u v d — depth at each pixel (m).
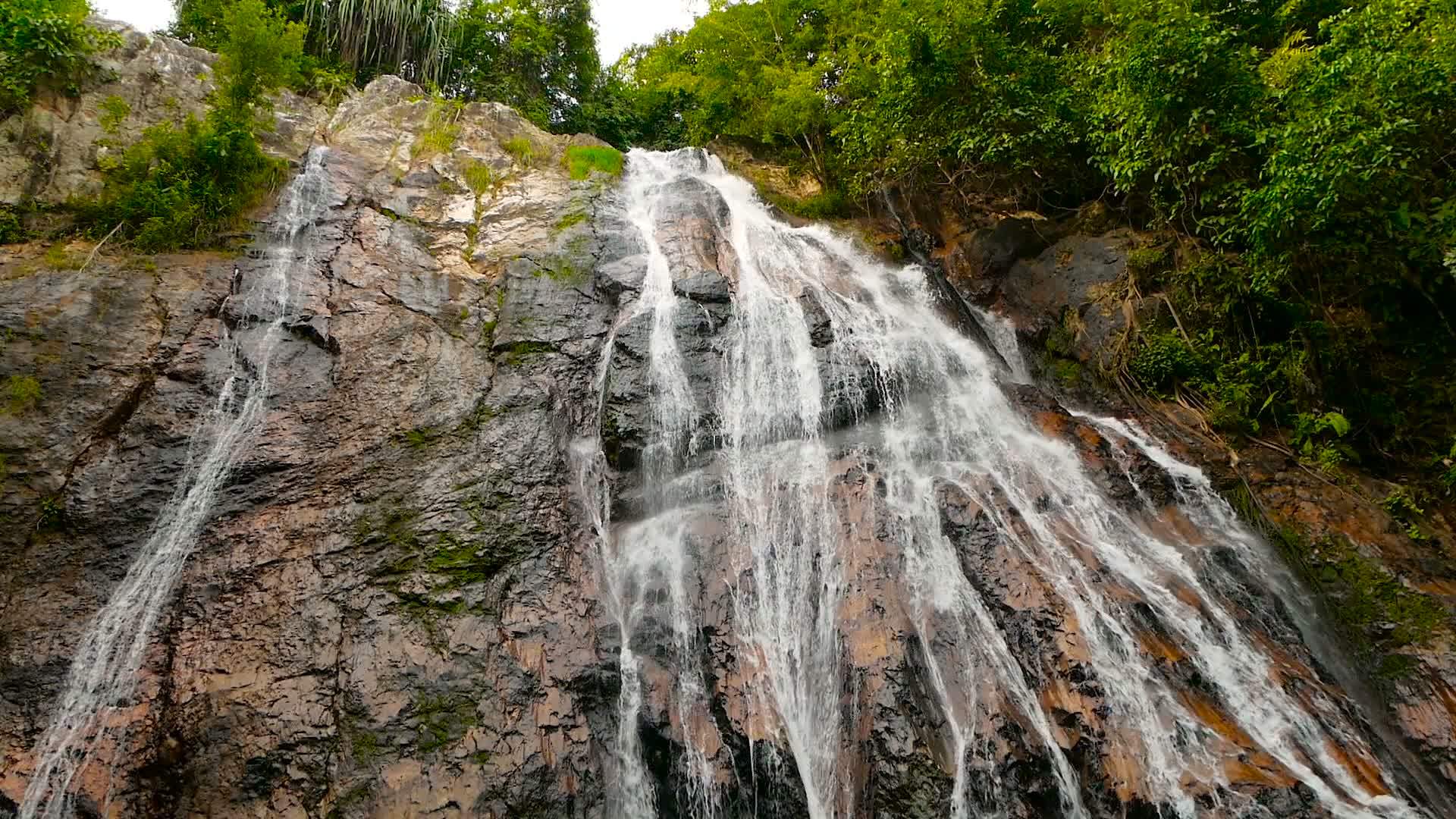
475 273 10.15
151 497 6.63
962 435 9.40
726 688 6.45
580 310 9.83
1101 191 12.95
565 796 5.58
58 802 5.02
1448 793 6.43
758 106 16.86
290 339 8.28
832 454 8.72
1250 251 10.23
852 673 6.43
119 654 5.78
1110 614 6.82
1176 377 10.63
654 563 7.54
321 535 6.72
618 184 13.25
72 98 9.55
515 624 6.50
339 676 5.85
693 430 8.68
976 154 12.80
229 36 10.58
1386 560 8.23
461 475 7.50
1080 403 10.91
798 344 9.91
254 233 9.35
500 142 13.29
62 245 8.33
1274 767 5.61
